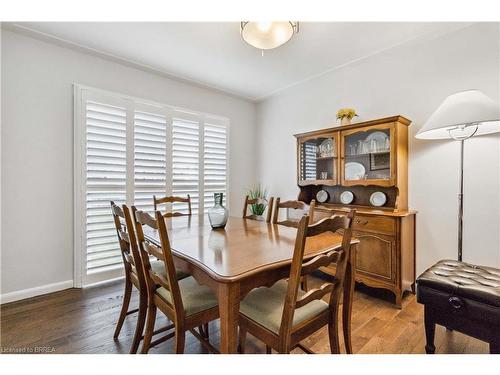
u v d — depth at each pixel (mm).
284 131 3746
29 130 2311
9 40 2209
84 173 2574
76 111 2535
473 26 2104
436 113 1854
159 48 2518
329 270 2691
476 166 2092
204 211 3572
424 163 2369
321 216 2705
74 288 2527
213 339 1717
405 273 2230
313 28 2170
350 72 2914
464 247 2148
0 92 2178
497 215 2000
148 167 3029
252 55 2656
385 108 2631
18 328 1822
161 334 1776
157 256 1216
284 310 1059
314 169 3066
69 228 2521
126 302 1729
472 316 1329
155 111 3096
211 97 3666
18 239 2270
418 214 2400
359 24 2117
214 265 1074
